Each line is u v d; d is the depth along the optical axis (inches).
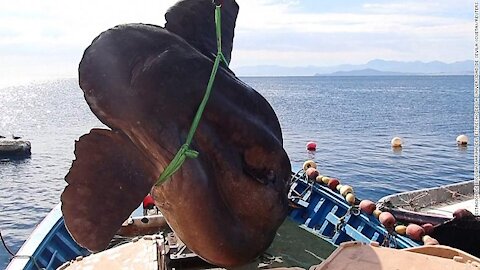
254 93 166.9
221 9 183.6
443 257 213.3
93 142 149.7
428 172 1176.8
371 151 1466.5
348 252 203.0
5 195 1103.0
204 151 154.8
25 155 1496.1
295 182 487.5
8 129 2352.4
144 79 151.0
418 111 3011.8
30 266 319.9
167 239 353.7
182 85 152.3
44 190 1142.3
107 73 154.1
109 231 144.3
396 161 1305.4
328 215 434.9
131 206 146.8
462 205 509.4
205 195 149.5
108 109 152.5
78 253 366.6
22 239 845.2
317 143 1648.6
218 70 161.0
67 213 145.2
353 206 424.2
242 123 158.6
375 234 398.6
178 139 148.3
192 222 151.8
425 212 474.3
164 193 152.5
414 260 197.6
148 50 157.0
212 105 155.0
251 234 162.6
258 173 163.5
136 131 149.6
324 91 6692.9
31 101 5246.1
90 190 146.3
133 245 253.0
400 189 1029.2
